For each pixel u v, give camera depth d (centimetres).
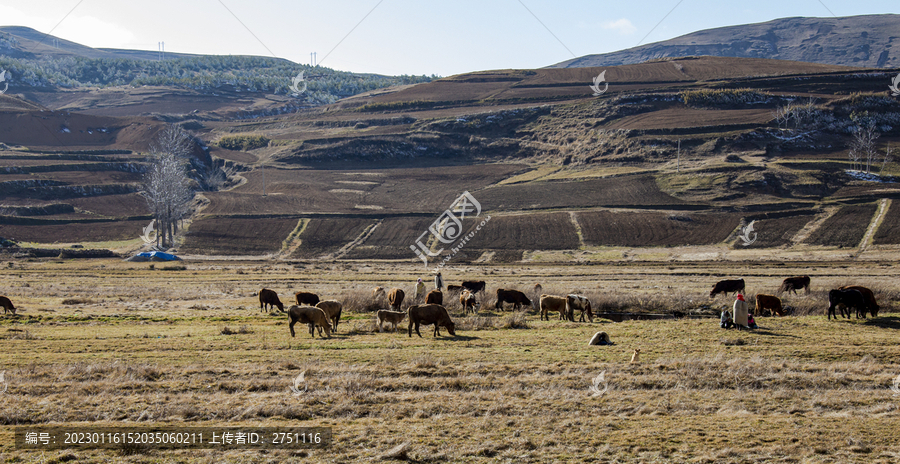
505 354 1761
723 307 3075
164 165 10794
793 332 2089
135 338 2078
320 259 8869
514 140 19325
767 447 1035
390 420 1200
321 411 1245
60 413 1203
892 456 994
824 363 1639
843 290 2362
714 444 1056
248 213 11794
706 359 1644
